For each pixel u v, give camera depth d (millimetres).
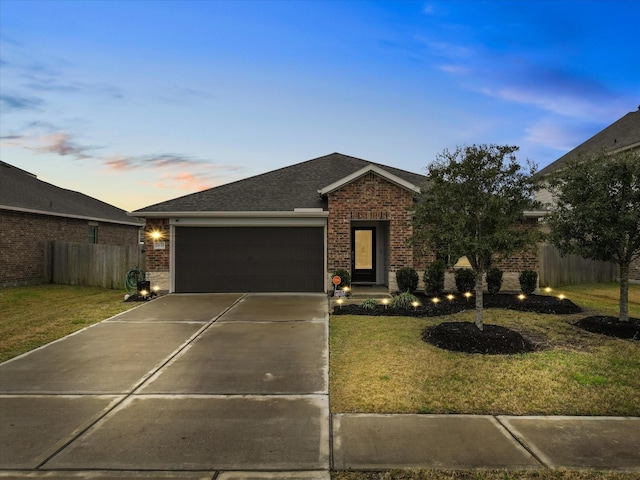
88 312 9352
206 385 4723
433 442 3385
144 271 13383
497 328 6844
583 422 3768
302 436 3494
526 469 2988
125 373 5148
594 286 14516
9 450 3244
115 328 7641
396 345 6391
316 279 12312
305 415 3914
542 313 9109
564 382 4766
